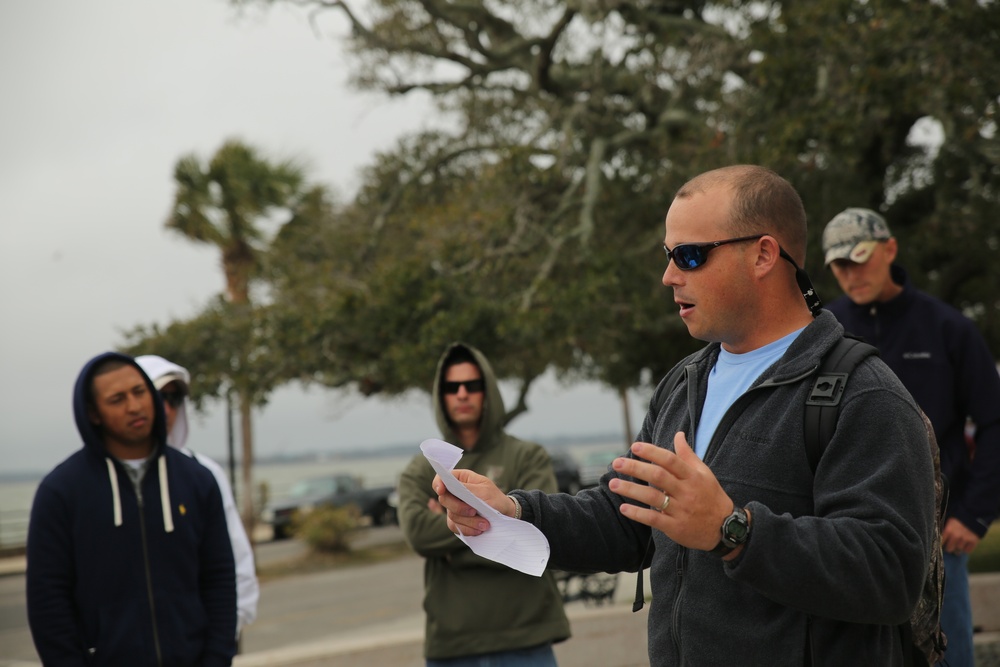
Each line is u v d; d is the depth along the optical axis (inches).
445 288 532.1
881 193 543.8
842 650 73.7
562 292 505.0
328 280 582.9
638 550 89.3
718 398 84.4
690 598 78.1
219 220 999.6
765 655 74.2
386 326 534.0
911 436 72.5
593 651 247.1
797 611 74.0
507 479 165.3
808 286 83.0
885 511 69.5
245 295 759.7
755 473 76.4
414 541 154.2
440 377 168.9
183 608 132.2
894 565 68.2
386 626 473.1
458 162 686.5
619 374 675.4
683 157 530.6
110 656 126.6
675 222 83.7
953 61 394.9
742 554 66.4
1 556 991.6
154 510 132.7
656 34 594.2
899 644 78.7
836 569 66.4
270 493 1333.7
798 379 76.8
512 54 650.8
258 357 568.4
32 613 125.3
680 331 600.7
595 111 605.9
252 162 1001.5
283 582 740.0
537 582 154.9
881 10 404.5
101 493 130.0
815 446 74.5
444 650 154.0
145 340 618.2
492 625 152.4
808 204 480.4
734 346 84.7
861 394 73.6
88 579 127.8
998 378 151.3
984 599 251.4
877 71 400.8
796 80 429.1
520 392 703.7
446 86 675.4
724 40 535.5
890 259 156.0
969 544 146.4
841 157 447.8
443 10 647.8
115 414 132.1
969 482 149.7
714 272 81.4
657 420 92.5
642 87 589.0
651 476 65.8
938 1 417.7
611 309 516.7
